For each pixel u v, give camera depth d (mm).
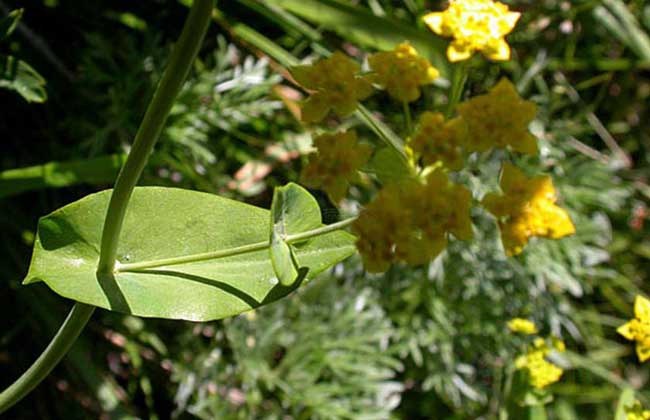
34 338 393
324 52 385
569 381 440
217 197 253
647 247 477
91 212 246
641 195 488
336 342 390
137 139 215
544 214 213
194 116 387
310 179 218
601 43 473
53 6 409
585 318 452
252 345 397
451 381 409
